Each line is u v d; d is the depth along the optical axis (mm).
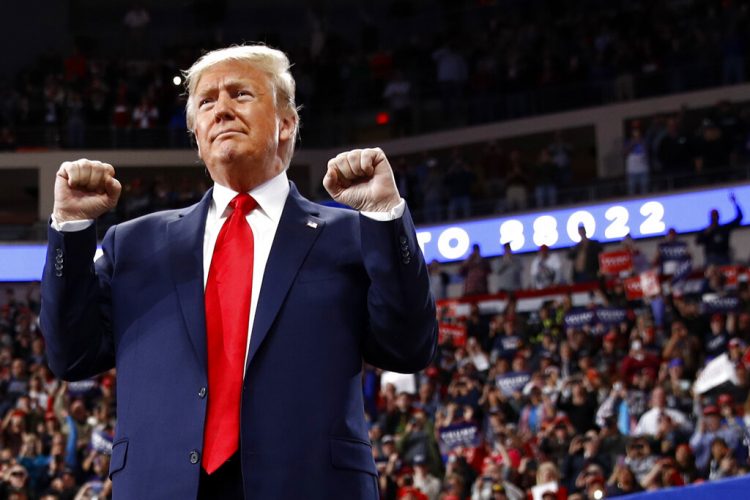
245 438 2402
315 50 27391
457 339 16094
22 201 28297
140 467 2441
